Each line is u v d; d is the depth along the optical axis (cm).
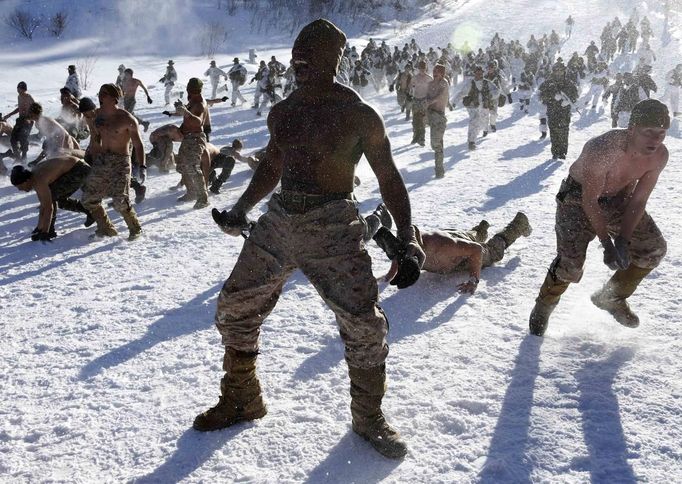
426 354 407
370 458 305
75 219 926
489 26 5059
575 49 3934
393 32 5116
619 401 338
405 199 300
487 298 501
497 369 381
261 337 451
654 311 453
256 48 4419
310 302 517
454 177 1043
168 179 1173
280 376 391
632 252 402
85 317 525
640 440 303
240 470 301
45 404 379
